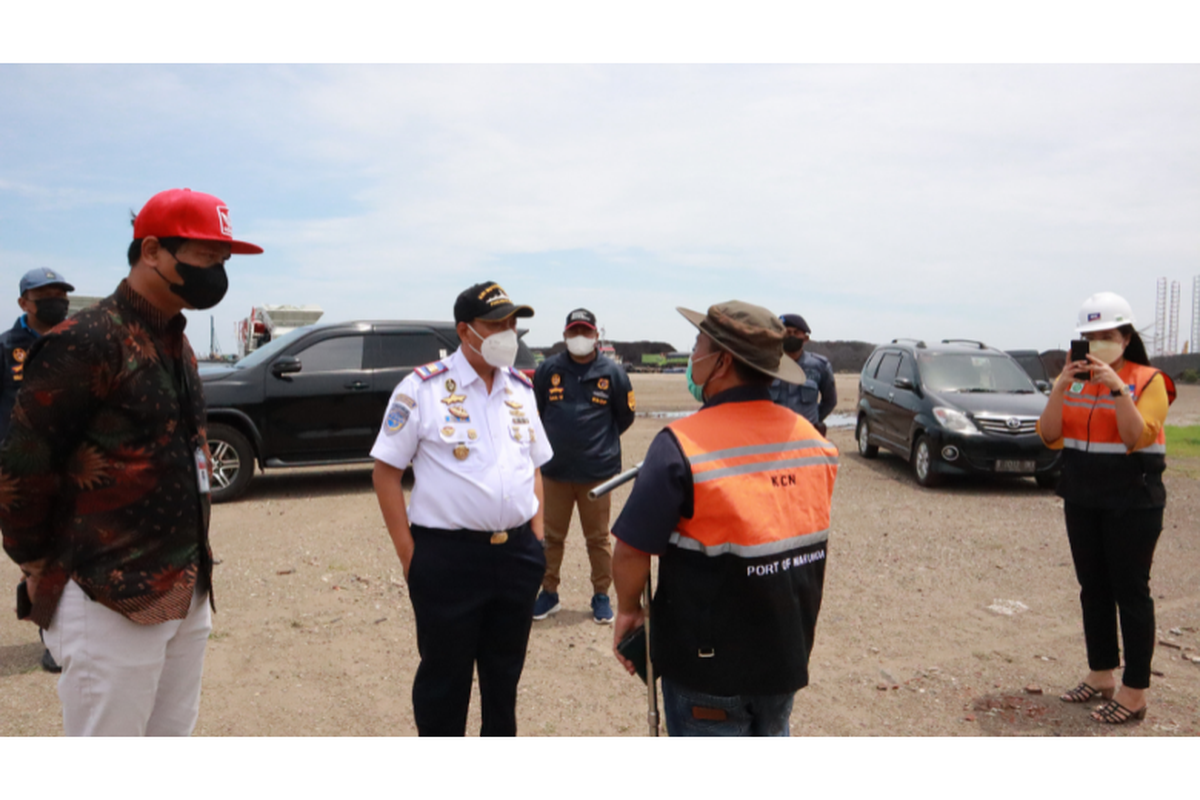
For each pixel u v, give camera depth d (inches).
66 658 80.8
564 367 182.7
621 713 139.4
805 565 79.1
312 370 328.8
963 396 367.6
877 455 464.4
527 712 139.4
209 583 91.9
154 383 82.2
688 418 80.4
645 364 2669.8
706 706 78.0
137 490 81.1
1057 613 194.1
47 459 77.1
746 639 75.7
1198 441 537.6
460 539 101.7
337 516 293.7
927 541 264.2
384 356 340.2
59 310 162.1
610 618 185.2
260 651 164.6
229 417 317.1
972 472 349.4
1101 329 135.0
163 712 91.0
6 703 137.2
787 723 83.7
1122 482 134.0
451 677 102.4
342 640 171.2
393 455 102.3
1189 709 140.8
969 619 189.3
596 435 179.8
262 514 296.8
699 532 75.5
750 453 77.2
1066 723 135.3
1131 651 134.4
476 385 106.3
